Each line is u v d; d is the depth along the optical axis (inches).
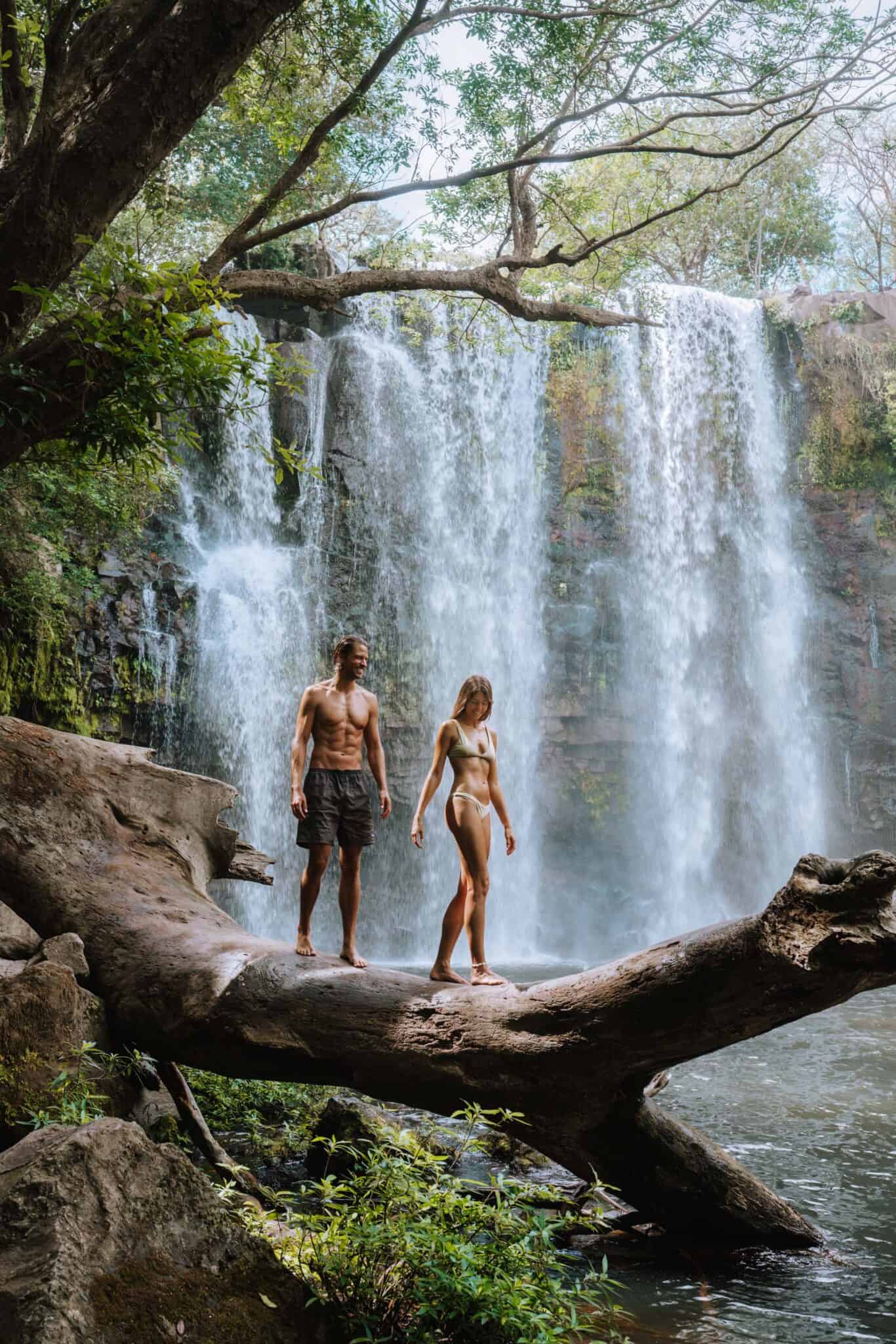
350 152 483.5
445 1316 170.2
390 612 990.4
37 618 720.3
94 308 315.6
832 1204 290.4
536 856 1042.7
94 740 362.3
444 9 440.5
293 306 953.5
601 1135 250.5
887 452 1143.6
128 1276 150.3
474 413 1063.0
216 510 912.9
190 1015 274.7
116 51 344.2
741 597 1146.7
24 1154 162.1
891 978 203.8
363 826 287.1
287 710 927.7
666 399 1135.0
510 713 1045.2
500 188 502.6
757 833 1110.4
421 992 260.4
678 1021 224.2
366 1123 297.3
